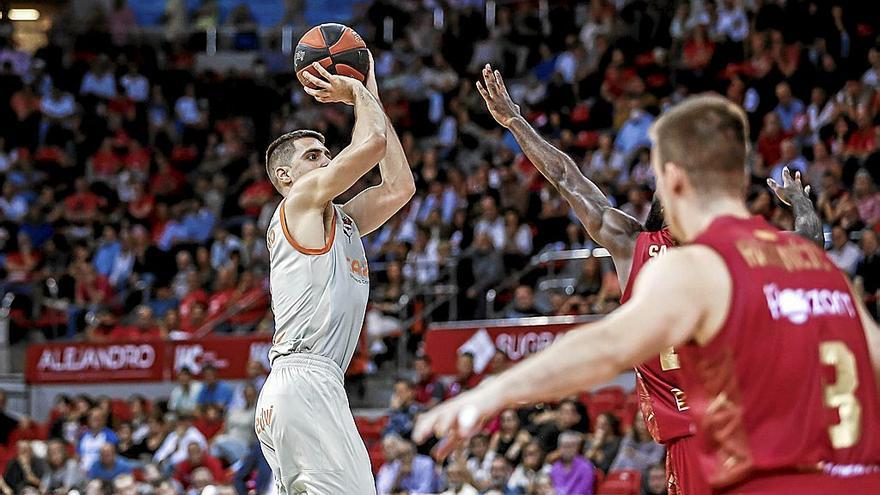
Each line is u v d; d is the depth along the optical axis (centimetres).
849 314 341
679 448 541
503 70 2672
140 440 1720
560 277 1927
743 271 330
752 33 2350
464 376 1667
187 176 2625
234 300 2059
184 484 1580
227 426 1680
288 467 618
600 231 592
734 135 346
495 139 2384
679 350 343
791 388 326
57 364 2009
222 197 2486
